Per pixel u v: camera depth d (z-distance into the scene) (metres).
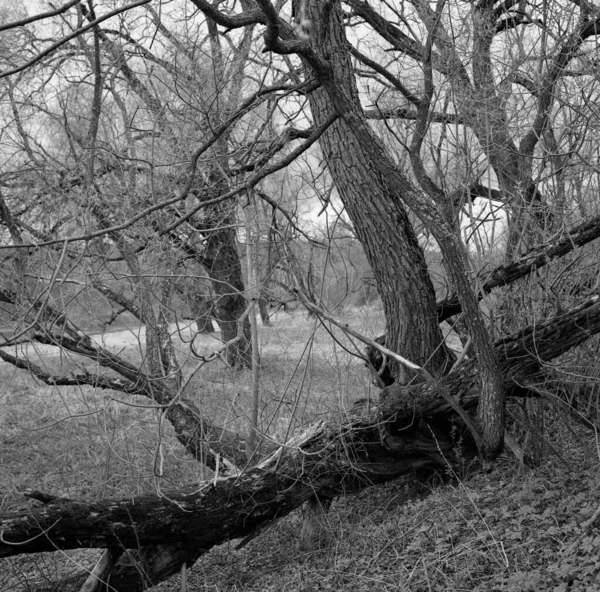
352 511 8.14
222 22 5.43
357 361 10.56
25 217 8.41
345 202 8.27
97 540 6.41
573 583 5.00
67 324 7.97
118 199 7.95
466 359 7.94
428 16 7.35
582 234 7.23
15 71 4.44
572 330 7.00
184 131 8.30
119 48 8.62
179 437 8.27
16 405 12.80
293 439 7.48
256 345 7.13
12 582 7.29
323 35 5.93
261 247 7.34
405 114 8.42
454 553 6.13
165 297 8.09
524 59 7.60
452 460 7.73
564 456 7.63
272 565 7.45
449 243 6.30
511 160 8.12
